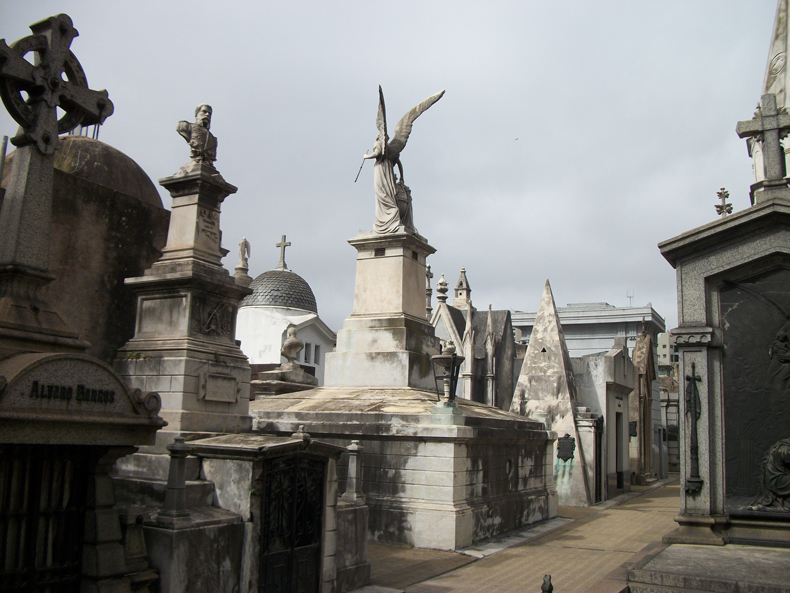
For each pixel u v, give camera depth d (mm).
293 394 17891
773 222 12312
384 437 14617
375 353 18234
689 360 12617
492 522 15445
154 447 10688
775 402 12117
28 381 6160
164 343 11461
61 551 6887
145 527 7797
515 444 17438
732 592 9273
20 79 7094
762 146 12844
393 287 18859
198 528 7910
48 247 7375
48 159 7441
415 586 10695
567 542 15375
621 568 10828
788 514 11719
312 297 41562
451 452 14031
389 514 14281
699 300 12695
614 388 26656
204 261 12008
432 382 19047
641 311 68562
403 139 19969
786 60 17375
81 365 6676
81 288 11602
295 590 9117
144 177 14195
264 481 8750
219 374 11656
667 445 42219
